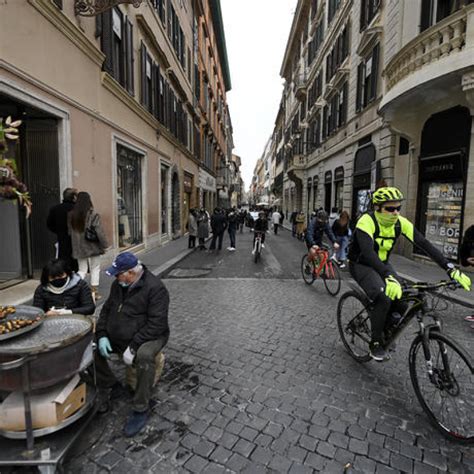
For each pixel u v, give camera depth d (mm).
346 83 16453
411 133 9844
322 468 2129
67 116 6422
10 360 1965
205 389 3021
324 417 2645
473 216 7938
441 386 2461
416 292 2781
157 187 13344
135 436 2408
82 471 2092
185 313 5145
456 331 4434
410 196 10289
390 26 11195
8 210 6207
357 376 3285
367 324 3480
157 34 13086
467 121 8227
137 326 2658
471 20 6785
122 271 2588
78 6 6660
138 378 2463
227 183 50062
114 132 8773
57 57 6059
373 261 2830
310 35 26438
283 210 44281
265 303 5715
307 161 27484
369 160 13352
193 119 22578
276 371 3363
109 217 8477
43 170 6355
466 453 2273
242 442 2354
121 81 9445
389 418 2643
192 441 2359
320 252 6707
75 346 2170
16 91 5004
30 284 6035
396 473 2098
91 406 2426
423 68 7789
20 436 2064
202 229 12805
